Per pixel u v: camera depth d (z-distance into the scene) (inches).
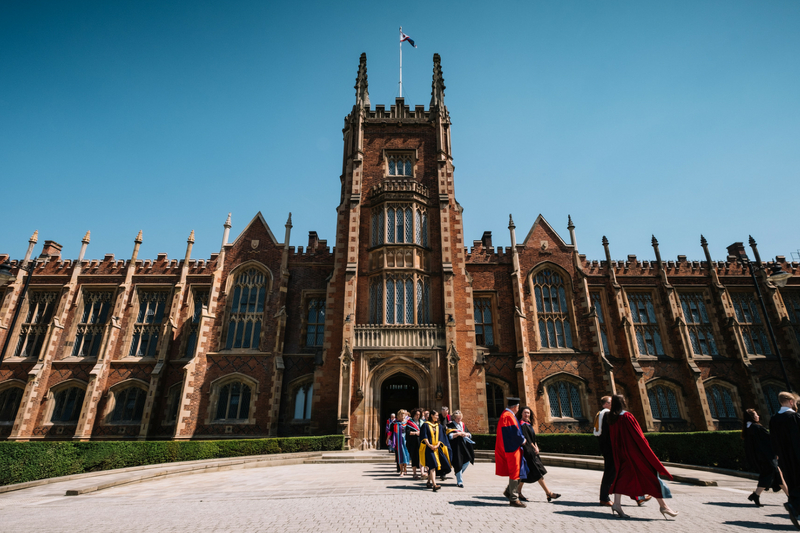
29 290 1302.9
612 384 1134.4
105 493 466.6
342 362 993.5
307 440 888.9
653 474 283.6
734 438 581.0
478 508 325.7
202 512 338.6
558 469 674.8
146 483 549.0
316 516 307.6
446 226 1162.6
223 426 1091.3
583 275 1273.4
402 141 1286.9
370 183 1236.5
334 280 1123.9
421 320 1080.2
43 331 1268.5
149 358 1215.6
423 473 572.7
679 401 1205.1
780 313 1320.1
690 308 1339.8
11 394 1192.8
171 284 1307.8
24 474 518.9
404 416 596.1
